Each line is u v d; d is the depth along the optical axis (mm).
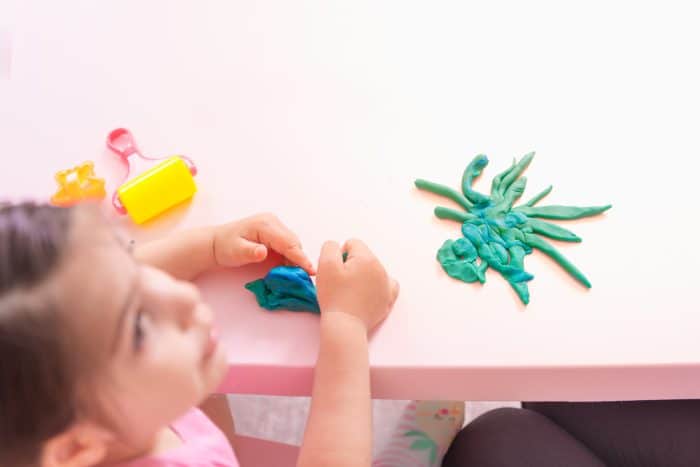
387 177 705
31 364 328
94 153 733
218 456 554
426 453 844
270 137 738
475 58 792
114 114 758
